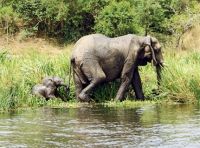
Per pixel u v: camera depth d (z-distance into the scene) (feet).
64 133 45.39
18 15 111.45
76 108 58.75
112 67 62.85
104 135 44.62
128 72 63.00
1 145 41.34
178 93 62.80
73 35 109.29
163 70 64.44
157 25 104.99
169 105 60.64
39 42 108.06
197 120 50.83
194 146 40.91
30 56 79.97
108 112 55.93
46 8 108.06
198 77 62.75
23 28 110.83
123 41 63.36
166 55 83.92
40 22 110.73
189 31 104.53
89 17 111.14
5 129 46.98
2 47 104.88
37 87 61.77
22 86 60.54
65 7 107.04
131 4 108.27
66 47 106.42
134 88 64.03
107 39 63.31
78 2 108.37
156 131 46.03
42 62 66.59
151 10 104.12
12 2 113.09
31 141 42.60
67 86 62.95
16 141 42.63
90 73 62.03
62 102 62.13
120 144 41.57
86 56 62.08
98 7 109.09
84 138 43.57
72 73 64.13
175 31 104.37
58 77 62.59
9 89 59.00
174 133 45.16
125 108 58.65
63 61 66.85
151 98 64.44
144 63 64.49
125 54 63.00
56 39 109.50
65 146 41.06
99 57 62.44
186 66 65.67
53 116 53.47
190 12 108.27
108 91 63.67
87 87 62.18
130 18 103.50
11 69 64.59
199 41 102.12
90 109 58.03
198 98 62.18
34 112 55.93
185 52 94.53
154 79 66.90
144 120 51.08
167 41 102.01
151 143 41.83
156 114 54.39
